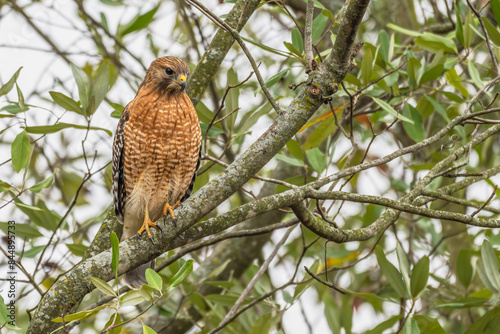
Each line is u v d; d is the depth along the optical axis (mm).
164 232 7203
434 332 9508
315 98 7324
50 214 10508
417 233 14086
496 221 7969
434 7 13398
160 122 9016
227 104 9609
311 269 10188
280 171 13430
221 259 13133
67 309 7035
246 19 9430
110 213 9602
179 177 9406
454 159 8586
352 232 7730
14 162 8758
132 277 9234
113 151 9430
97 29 13555
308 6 7660
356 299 13086
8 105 9227
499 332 9461
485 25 8836
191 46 13758
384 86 10172
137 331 11867
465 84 12641
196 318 12547
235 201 14391
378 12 15672
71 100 9141
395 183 12320
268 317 10078
